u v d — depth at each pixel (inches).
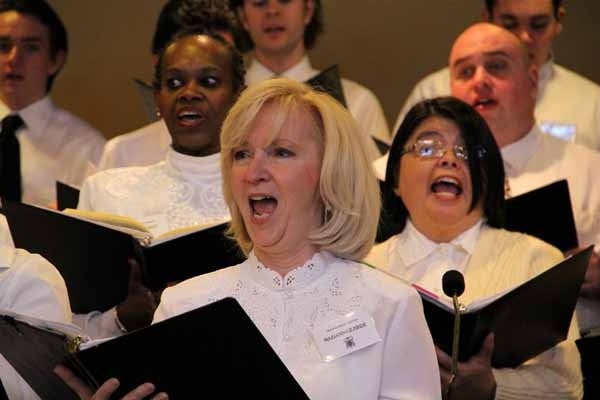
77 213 339.9
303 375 249.9
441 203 345.4
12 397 285.9
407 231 352.8
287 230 259.4
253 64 492.4
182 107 371.6
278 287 259.9
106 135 571.5
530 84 425.1
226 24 457.4
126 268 332.8
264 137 258.4
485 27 426.9
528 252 343.3
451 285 292.5
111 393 240.4
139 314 338.3
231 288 263.6
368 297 256.8
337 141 259.4
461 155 346.9
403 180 352.2
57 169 490.6
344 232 261.7
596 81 544.7
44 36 495.8
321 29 499.8
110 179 375.6
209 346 234.2
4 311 255.6
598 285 394.3
